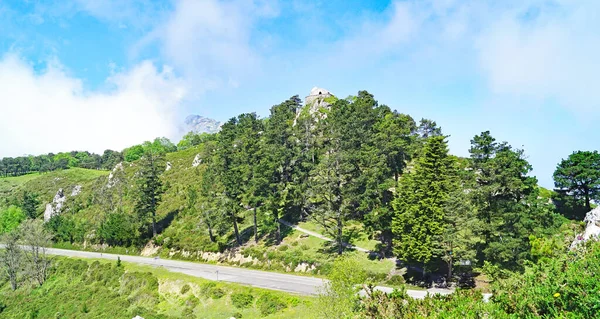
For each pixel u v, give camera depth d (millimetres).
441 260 50312
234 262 66875
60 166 185750
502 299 17250
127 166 124688
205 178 85375
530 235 38781
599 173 62531
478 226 44062
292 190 69250
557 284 15914
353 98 119938
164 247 80562
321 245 62062
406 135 70375
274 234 69812
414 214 46625
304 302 45500
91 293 66000
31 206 116625
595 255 18656
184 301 54781
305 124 85375
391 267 51594
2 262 78250
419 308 19562
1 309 69125
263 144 80625
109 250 88562
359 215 66688
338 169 60625
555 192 71625
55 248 97062
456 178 51938
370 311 22031
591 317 13266
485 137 49812
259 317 45438
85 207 112438
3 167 185750
